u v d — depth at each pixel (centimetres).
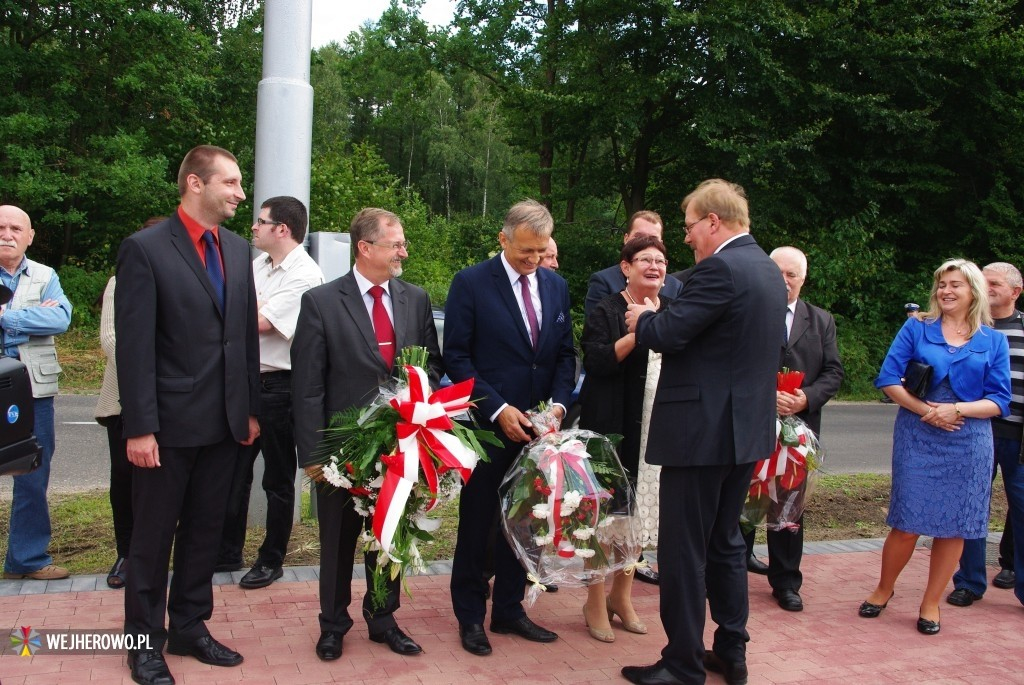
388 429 333
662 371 352
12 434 302
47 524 441
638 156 1902
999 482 790
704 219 355
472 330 383
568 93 1788
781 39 1711
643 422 412
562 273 1850
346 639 380
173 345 329
